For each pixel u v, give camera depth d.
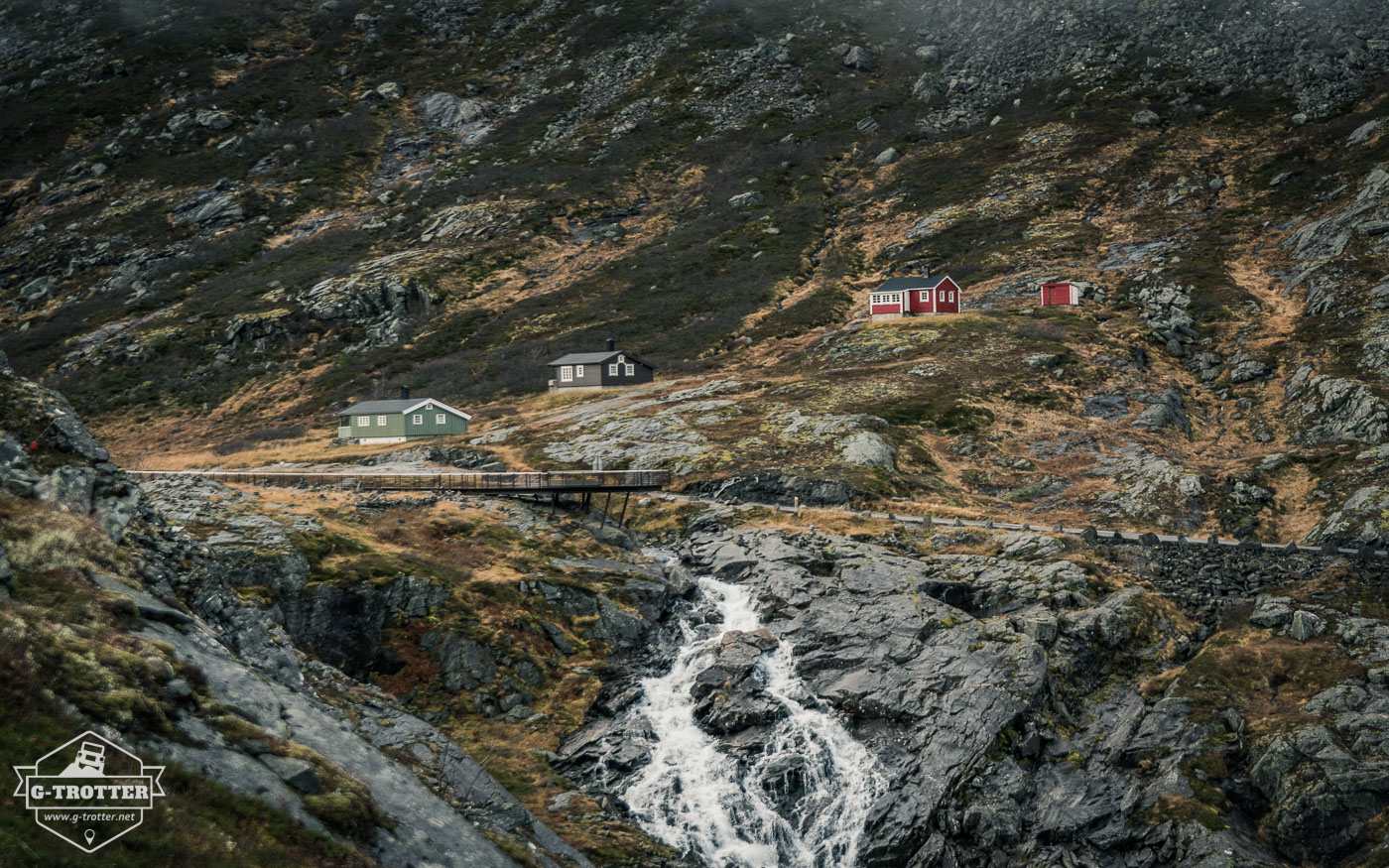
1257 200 126.38
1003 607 48.03
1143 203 133.50
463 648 41.09
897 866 36.94
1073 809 37.78
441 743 33.50
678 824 36.78
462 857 25.30
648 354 112.12
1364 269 94.69
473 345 121.69
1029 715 40.84
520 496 57.22
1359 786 34.97
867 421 75.25
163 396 116.31
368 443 92.12
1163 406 78.69
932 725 40.69
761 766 39.31
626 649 44.81
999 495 67.44
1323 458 67.56
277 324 128.38
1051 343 93.12
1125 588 48.34
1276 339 89.06
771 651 45.31
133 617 25.42
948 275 123.00
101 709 20.36
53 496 28.53
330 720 29.02
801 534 54.84
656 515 62.97
